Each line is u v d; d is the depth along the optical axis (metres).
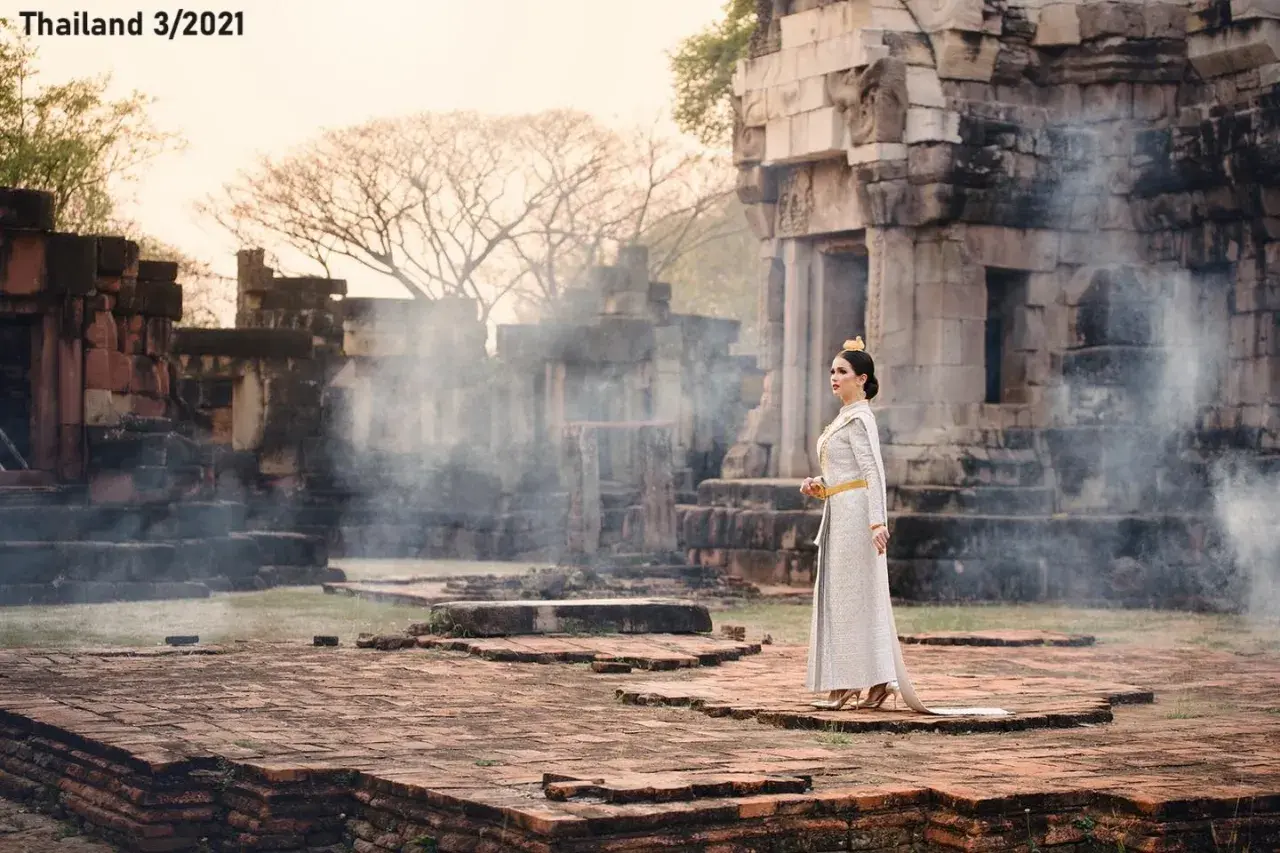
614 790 7.36
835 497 10.26
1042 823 7.53
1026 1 24.05
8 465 25.28
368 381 37.09
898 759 8.55
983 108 23.77
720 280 65.00
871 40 23.59
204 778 8.58
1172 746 9.16
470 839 7.32
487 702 10.77
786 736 9.36
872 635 10.08
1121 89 24.19
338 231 52.38
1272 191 22.94
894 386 23.69
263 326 37.44
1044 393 24.27
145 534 22.12
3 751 10.05
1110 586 22.94
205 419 35.06
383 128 52.69
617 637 14.63
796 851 7.29
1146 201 24.22
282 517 34.34
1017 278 24.45
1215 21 23.41
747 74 25.52
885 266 23.69
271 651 13.95
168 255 52.06
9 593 20.34
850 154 23.89
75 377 22.14
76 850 8.59
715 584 22.64
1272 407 22.95
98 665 12.73
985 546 22.83
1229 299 23.72
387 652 13.86
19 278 21.86
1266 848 7.55
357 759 8.55
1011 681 12.08
